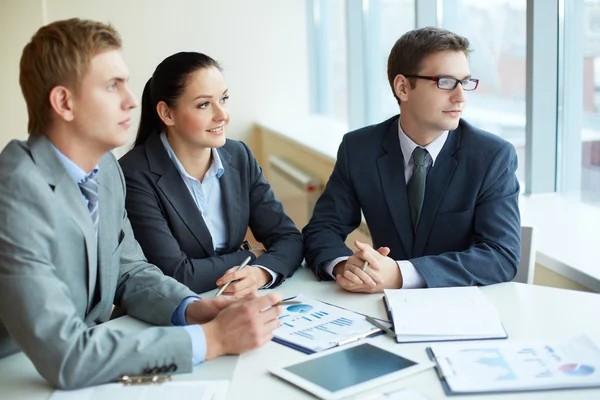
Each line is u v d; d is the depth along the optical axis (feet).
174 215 6.84
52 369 4.42
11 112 14.80
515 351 4.63
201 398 4.20
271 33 16.80
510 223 6.42
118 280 5.82
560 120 9.27
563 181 9.41
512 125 10.03
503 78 10.08
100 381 4.45
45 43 4.76
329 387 4.25
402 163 6.85
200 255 6.96
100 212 5.37
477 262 6.10
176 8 16.06
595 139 8.68
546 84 9.11
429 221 6.69
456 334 4.92
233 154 7.34
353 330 5.11
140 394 4.29
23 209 4.63
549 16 8.89
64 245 4.84
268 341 5.00
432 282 5.93
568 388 4.17
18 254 4.55
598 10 8.31
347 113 15.06
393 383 4.32
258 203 7.43
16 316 4.49
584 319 5.21
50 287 4.55
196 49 16.37
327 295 6.02
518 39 9.59
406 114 6.71
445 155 6.68
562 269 6.98
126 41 15.85
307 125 16.08
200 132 6.59
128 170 6.82
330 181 7.35
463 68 6.36
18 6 14.52
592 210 8.80
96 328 4.67
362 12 13.96
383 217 6.95
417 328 5.02
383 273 5.95
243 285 6.13
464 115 11.29
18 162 4.76
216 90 6.57
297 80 17.19
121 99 4.97
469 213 6.57
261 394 4.26
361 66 14.15
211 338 4.78
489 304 5.42
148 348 4.53
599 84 8.46
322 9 16.83
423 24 11.08
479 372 4.35
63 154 5.00
